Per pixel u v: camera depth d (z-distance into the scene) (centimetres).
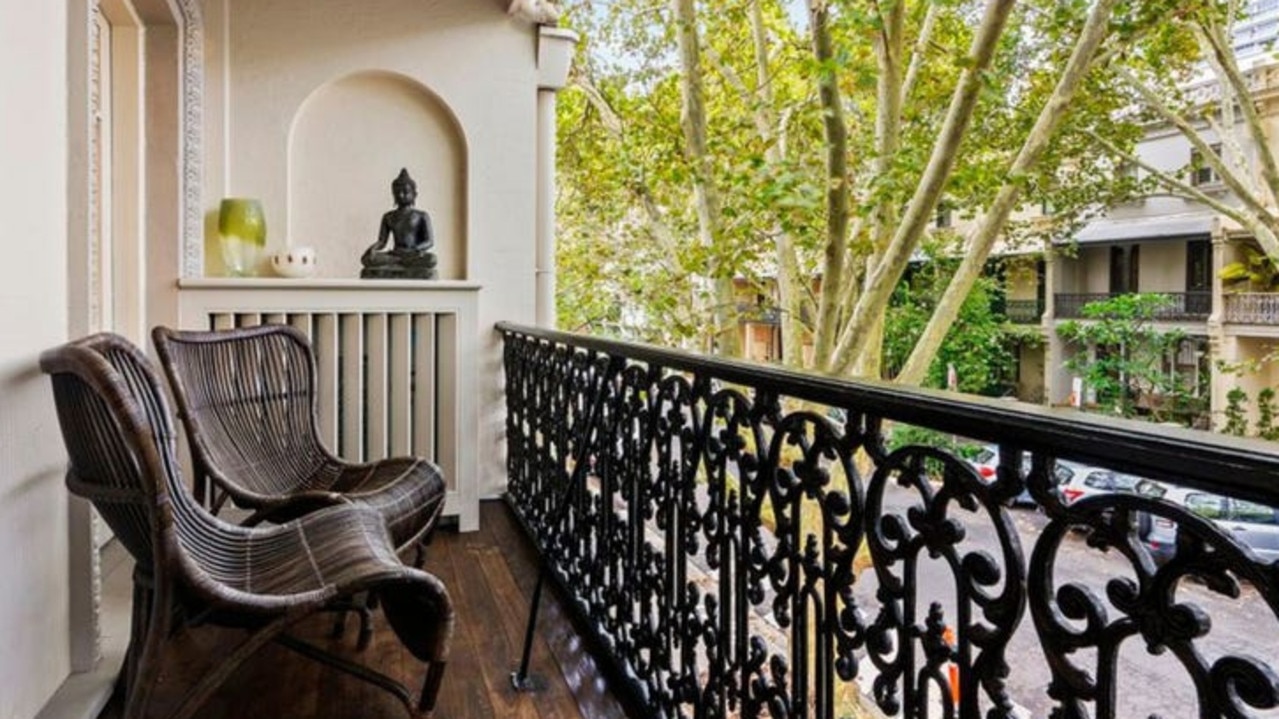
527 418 362
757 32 681
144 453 145
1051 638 83
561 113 820
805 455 132
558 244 834
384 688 191
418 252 387
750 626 172
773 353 836
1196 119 556
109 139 324
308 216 401
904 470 107
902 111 598
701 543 207
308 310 355
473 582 299
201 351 254
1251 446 62
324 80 399
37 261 179
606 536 241
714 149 633
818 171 622
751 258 677
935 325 614
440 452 372
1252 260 477
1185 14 512
